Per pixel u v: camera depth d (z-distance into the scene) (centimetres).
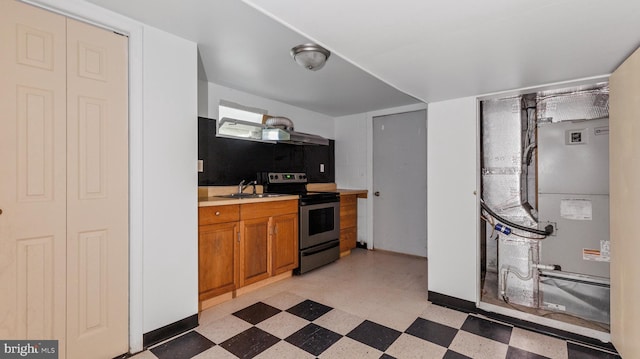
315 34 138
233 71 263
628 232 152
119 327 168
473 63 169
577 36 135
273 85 306
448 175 243
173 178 190
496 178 234
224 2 151
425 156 385
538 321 204
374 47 150
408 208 400
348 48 152
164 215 186
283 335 197
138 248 174
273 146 374
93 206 159
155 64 180
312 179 432
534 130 231
